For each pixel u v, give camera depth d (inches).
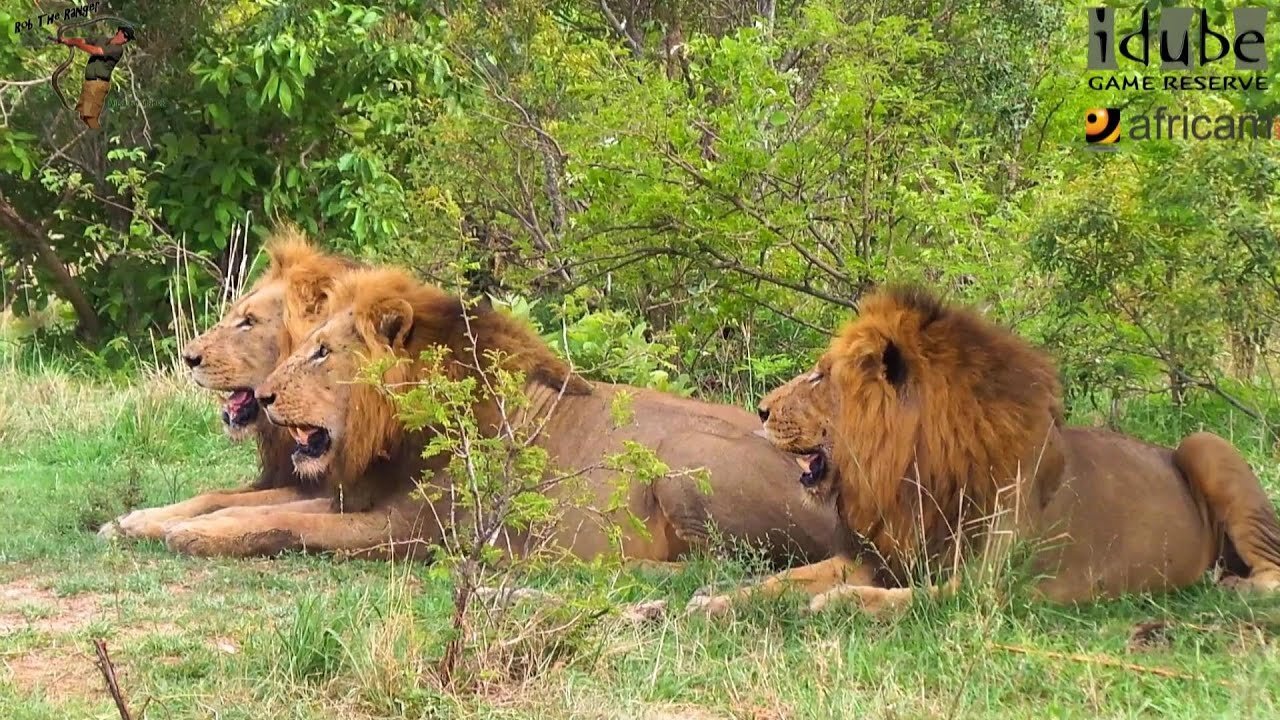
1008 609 319.6
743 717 269.0
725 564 364.8
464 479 311.9
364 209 732.0
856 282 543.2
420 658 289.4
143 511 434.6
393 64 732.7
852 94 532.4
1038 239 508.7
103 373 727.7
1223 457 362.0
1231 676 284.0
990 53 781.3
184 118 764.6
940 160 625.9
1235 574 360.8
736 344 606.5
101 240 761.6
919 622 313.4
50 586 370.3
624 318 566.3
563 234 591.8
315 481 440.8
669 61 774.5
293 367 398.3
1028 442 331.6
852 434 335.6
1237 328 530.0
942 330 334.6
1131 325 527.8
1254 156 503.8
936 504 331.9
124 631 329.1
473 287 660.7
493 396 392.5
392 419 394.6
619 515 390.9
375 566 393.1
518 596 318.3
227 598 351.3
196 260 768.3
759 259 555.5
